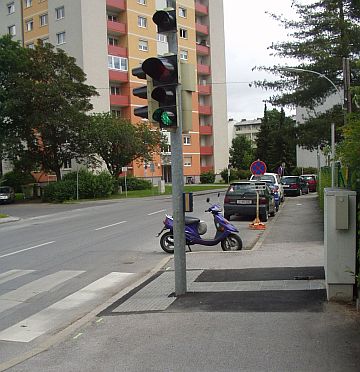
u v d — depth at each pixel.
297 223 17.42
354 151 5.31
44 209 32.84
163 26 7.12
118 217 22.84
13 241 15.56
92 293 8.31
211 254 10.98
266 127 77.81
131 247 13.20
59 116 40.03
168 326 5.92
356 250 6.23
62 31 53.69
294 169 72.38
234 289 7.57
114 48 55.81
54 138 41.41
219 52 72.25
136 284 8.50
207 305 6.73
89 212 27.66
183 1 65.38
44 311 7.30
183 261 7.48
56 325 6.61
